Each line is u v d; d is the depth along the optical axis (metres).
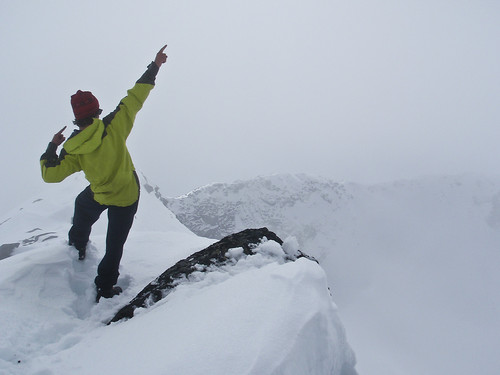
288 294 2.89
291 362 2.37
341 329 3.07
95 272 4.49
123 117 3.86
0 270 4.13
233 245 4.21
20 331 3.31
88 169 3.78
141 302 3.76
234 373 2.21
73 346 3.18
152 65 4.05
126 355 2.71
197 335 2.59
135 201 4.07
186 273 3.87
